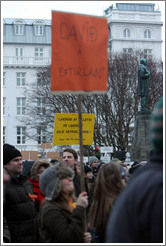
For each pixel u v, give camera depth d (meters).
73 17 5.36
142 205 2.69
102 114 40.75
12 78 67.12
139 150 23.72
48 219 4.55
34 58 67.69
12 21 71.25
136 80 41.97
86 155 36.12
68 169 4.79
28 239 5.78
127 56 44.03
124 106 41.88
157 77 42.25
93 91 5.40
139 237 2.69
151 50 69.62
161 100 2.87
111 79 41.53
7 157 6.06
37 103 51.16
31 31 71.44
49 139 47.34
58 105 44.28
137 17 68.94
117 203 2.86
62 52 5.33
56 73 5.31
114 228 2.76
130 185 2.85
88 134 10.06
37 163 6.74
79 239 4.57
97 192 5.26
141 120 24.39
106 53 5.50
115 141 43.72
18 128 66.69
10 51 70.44
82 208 4.69
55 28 5.31
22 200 5.83
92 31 5.43
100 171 5.32
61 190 4.76
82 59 5.38
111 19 68.06
